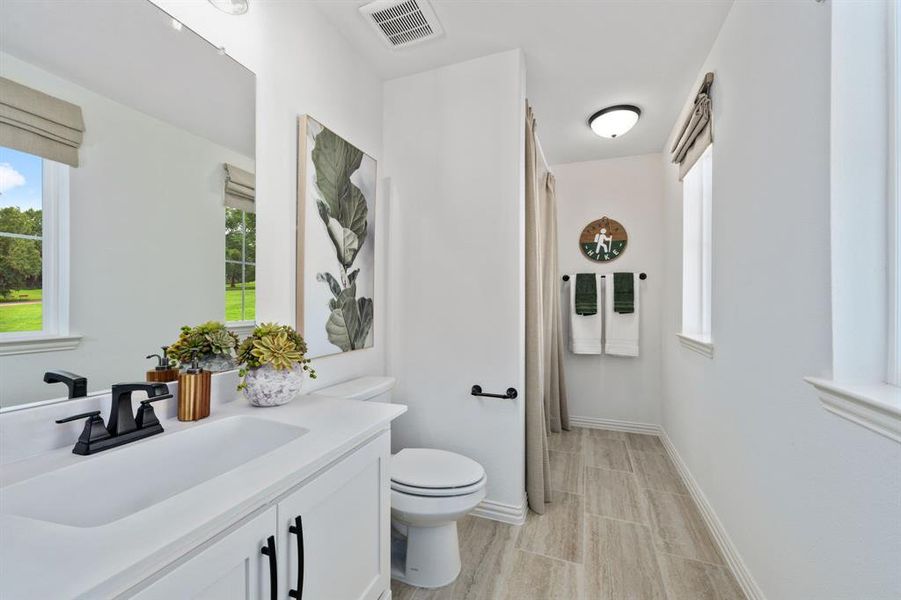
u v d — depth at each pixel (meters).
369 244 2.00
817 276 1.00
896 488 0.74
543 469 2.08
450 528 1.54
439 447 2.06
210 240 1.17
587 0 1.58
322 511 0.91
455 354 2.03
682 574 1.54
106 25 0.93
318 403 1.27
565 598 1.42
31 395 0.79
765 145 1.30
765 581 1.29
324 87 1.69
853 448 0.86
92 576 0.46
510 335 1.92
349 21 1.72
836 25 0.92
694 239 2.45
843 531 0.90
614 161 3.37
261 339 1.20
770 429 1.26
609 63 2.02
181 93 1.10
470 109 2.00
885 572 0.77
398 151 2.15
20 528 0.57
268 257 1.38
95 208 0.89
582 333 3.33
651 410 3.26
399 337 2.15
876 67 0.90
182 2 1.11
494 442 1.95
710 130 1.87
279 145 1.44
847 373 0.92
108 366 0.92
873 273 0.90
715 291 1.81
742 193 1.50
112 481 0.79
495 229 1.95
